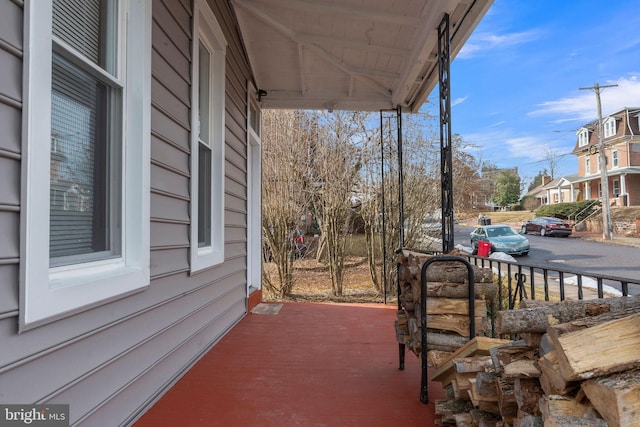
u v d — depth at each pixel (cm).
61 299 139
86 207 167
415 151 763
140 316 205
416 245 748
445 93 303
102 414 171
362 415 208
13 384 122
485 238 1427
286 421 201
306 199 739
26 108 126
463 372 170
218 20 339
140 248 195
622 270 1073
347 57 437
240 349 325
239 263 438
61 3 153
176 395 232
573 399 103
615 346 97
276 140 726
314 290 749
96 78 175
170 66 242
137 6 198
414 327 233
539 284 813
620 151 2673
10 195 121
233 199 407
